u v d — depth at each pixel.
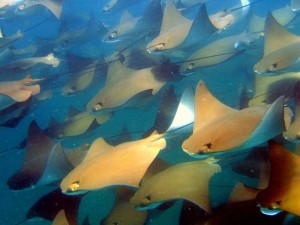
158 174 1.60
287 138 1.60
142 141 1.67
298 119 1.64
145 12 3.05
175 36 2.59
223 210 1.38
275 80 2.13
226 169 2.29
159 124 2.02
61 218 1.63
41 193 3.38
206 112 1.55
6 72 3.12
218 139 1.30
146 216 1.67
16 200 3.40
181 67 2.54
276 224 1.26
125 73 2.62
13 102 2.49
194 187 1.50
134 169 1.52
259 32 2.67
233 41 2.59
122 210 1.71
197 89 1.62
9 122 2.82
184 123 1.72
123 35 3.23
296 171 1.10
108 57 3.33
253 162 1.82
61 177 1.98
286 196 1.03
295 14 3.10
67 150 2.31
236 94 2.72
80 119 2.67
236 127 1.30
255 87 2.18
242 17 3.40
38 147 2.09
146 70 2.55
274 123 1.21
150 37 3.24
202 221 1.40
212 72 3.06
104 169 1.55
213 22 2.83
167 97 2.10
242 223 1.31
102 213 2.63
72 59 3.31
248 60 2.91
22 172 2.04
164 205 1.76
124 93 2.41
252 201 1.35
